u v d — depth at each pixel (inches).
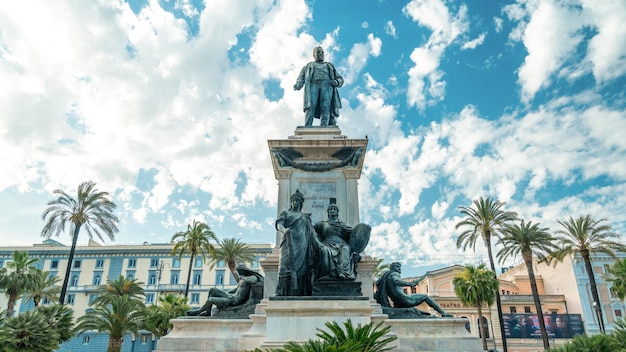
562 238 1368.1
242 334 402.0
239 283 477.1
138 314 1284.4
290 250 355.9
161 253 2405.3
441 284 2161.7
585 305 2122.3
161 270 2352.4
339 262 360.5
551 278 2370.8
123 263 2394.2
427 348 407.5
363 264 475.2
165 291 2316.7
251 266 2305.6
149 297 2317.9
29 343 791.7
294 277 350.6
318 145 526.3
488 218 1422.2
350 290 351.3
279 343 308.0
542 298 2180.1
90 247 2426.2
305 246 360.8
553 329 2044.8
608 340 498.6
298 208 376.2
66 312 964.0
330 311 323.9
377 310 439.5
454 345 407.5
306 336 315.6
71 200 1396.4
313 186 523.2
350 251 374.0
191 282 2341.3
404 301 470.9
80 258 2421.3
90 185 1424.7
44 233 1375.5
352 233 386.6
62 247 2442.2
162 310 1364.4
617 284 1357.0
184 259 2390.5
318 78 612.1
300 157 531.5
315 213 510.0
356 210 509.7
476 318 2021.4
